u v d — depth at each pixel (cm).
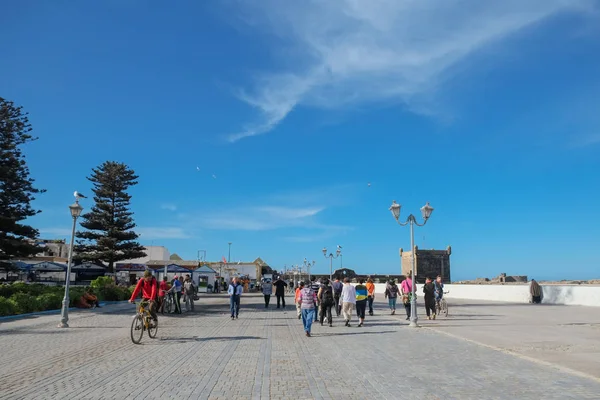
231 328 1675
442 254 8869
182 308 2716
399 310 2714
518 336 1430
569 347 1207
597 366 946
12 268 3491
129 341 1298
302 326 1748
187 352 1117
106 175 5103
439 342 1304
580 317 2106
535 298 3164
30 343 1246
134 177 5209
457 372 884
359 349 1178
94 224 4956
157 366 936
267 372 884
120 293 3209
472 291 3956
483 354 1095
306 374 867
